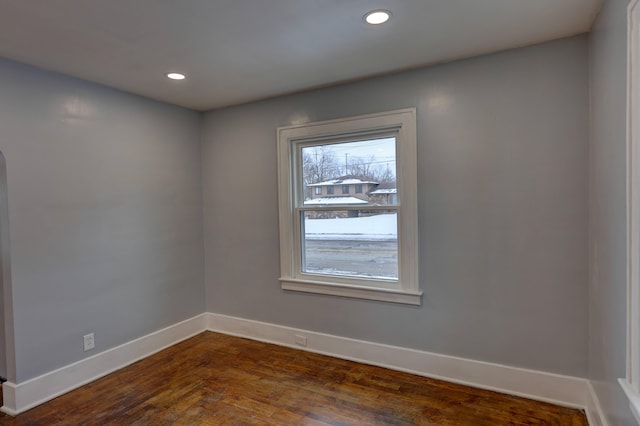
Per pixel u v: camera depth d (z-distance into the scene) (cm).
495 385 263
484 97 259
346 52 247
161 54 243
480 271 265
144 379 289
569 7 196
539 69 242
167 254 355
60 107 272
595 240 217
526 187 249
